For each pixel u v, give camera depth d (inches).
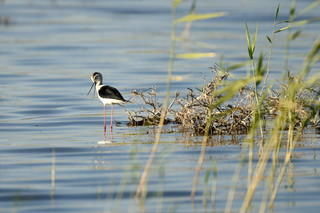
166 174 517.3
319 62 1051.3
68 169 538.6
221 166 535.5
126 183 497.4
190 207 446.3
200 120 658.2
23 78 1012.5
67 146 617.0
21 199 466.9
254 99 640.4
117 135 661.3
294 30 1433.3
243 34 1405.0
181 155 570.9
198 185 489.7
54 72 1060.5
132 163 547.8
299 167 529.3
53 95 895.7
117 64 1122.0
